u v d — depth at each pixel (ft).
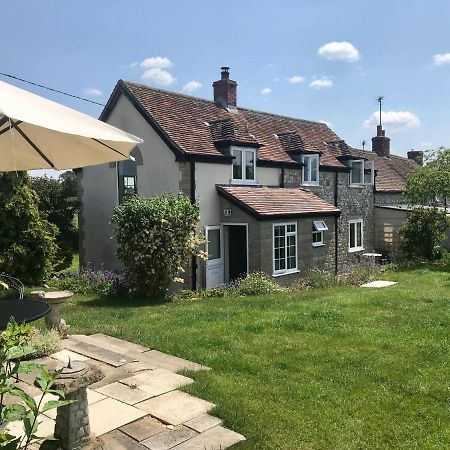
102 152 17.56
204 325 31.32
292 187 68.39
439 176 72.90
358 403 19.25
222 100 70.64
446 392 20.17
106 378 21.21
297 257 58.80
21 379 20.65
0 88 11.70
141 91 58.65
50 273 56.08
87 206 64.18
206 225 55.01
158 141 54.75
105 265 62.34
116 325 31.60
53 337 25.32
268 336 28.60
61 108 12.92
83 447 14.80
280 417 17.90
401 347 26.20
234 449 15.56
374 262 75.82
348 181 81.71
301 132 81.35
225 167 57.57
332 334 28.91
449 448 15.90
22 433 15.81
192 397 19.34
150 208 44.37
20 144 17.85
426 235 74.33
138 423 17.07
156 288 45.55
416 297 40.83
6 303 18.99
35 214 53.26
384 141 111.65
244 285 48.65
